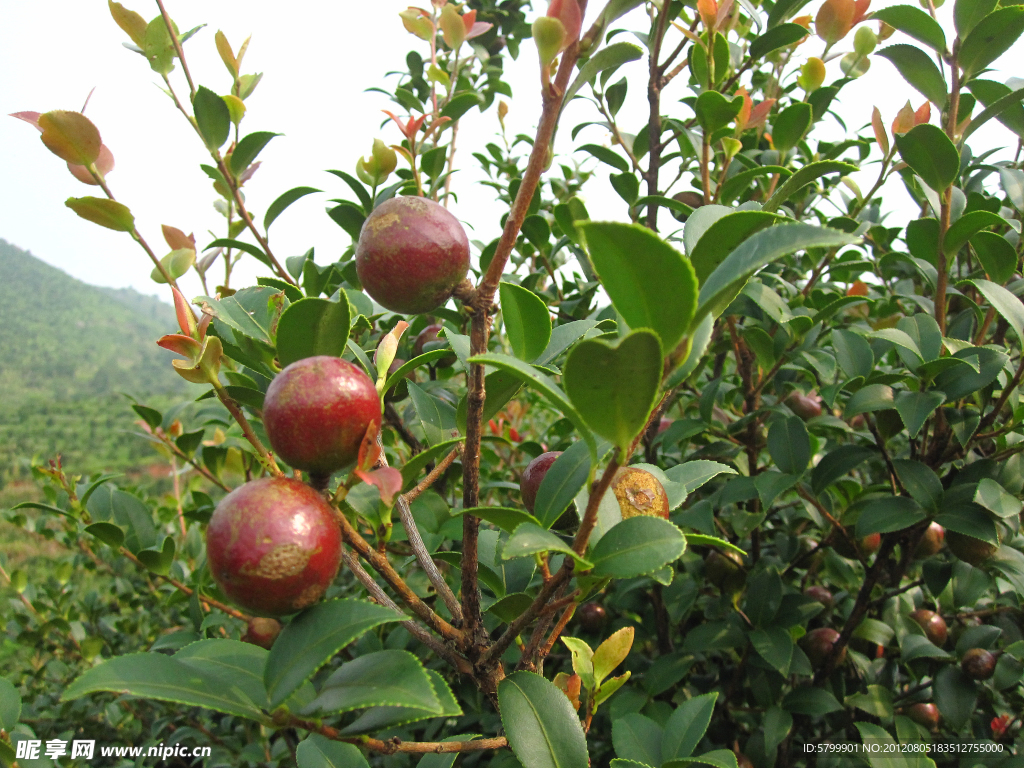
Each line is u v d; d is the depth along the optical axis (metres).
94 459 32.84
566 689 1.48
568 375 0.84
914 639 2.57
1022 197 2.51
